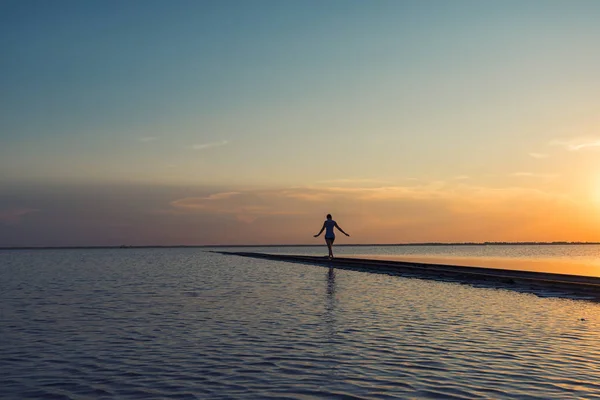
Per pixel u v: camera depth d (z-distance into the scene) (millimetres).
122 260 53312
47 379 7242
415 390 6590
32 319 12500
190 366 7887
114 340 9922
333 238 38875
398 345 9266
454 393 6457
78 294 18266
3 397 6457
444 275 25609
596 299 16234
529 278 21859
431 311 13539
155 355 8633
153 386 6867
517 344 9312
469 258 56719
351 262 36000
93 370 7703
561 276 22156
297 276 26875
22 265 42000
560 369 7570
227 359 8312
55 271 32969
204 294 18047
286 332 10594
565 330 10727
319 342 9570
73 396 6477
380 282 22828
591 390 6555
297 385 6844
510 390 6566
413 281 23344
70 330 11008
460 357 8344
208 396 6422
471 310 13719
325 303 15312
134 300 16328
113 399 6340
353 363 7988
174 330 10914
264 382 7004
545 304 14961
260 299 16422
